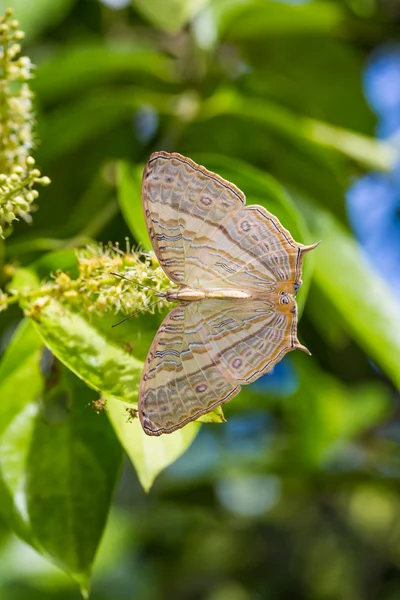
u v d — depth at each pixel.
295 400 0.64
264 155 0.56
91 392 0.45
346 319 0.48
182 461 0.74
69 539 0.44
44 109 0.56
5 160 0.43
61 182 0.56
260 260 0.41
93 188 0.53
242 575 0.93
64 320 0.43
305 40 0.59
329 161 0.56
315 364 0.61
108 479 0.44
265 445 0.74
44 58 0.57
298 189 0.56
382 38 0.63
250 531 0.91
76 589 0.85
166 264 0.41
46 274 0.44
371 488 0.74
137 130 0.57
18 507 0.44
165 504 0.75
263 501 0.89
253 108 0.53
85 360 0.42
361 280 0.48
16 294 0.43
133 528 0.86
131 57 0.53
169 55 0.57
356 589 0.91
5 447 0.44
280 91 0.57
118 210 0.52
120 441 0.43
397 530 0.93
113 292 0.42
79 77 0.54
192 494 0.74
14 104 0.43
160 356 0.40
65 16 0.58
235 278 0.41
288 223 0.45
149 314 0.43
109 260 0.42
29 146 0.44
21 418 0.45
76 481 0.44
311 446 0.67
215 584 0.92
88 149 0.56
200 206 0.41
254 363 0.41
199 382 0.40
